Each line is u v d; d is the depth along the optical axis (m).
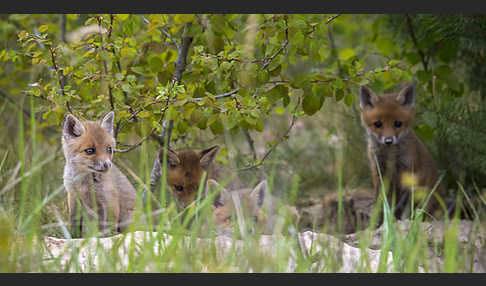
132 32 10.65
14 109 15.84
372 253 7.88
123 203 10.33
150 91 10.68
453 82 13.20
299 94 13.26
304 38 10.27
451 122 12.67
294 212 10.70
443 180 14.10
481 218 10.05
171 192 11.30
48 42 9.85
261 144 17.22
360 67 11.62
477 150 12.84
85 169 9.37
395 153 13.16
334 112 16.61
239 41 11.22
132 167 11.89
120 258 6.68
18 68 13.11
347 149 15.88
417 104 14.57
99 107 10.70
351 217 12.01
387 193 12.91
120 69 11.05
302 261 6.84
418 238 7.23
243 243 7.38
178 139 13.20
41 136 14.22
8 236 6.44
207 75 10.65
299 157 16.50
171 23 10.77
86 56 10.24
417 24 14.70
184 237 7.28
